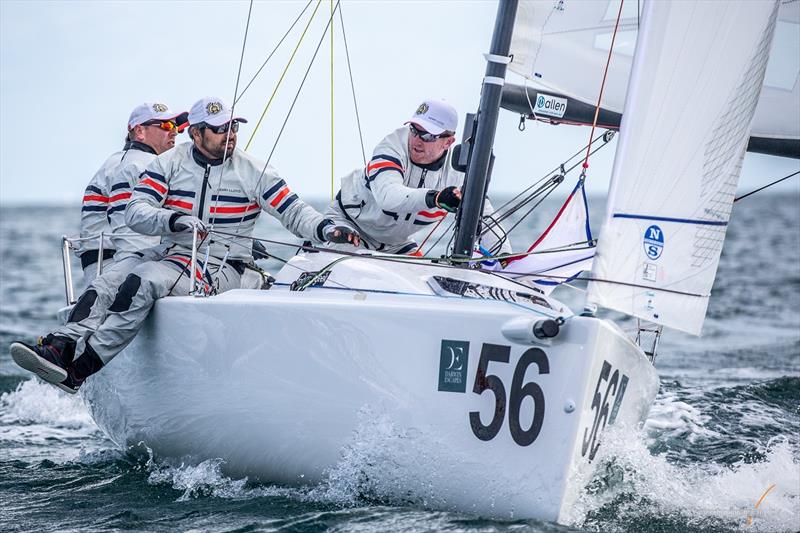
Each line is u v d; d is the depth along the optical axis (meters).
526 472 11.80
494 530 11.37
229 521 12.52
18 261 70.62
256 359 13.70
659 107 12.27
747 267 64.38
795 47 17.72
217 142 16.11
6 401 24.61
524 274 14.39
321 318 13.02
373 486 13.03
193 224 15.33
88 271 20.33
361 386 12.74
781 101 17.91
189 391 14.85
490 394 12.02
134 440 17.02
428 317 12.29
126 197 19.39
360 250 16.70
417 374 12.36
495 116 14.98
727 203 12.38
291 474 13.83
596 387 11.89
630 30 18.73
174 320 14.98
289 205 16.44
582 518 12.59
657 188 12.36
